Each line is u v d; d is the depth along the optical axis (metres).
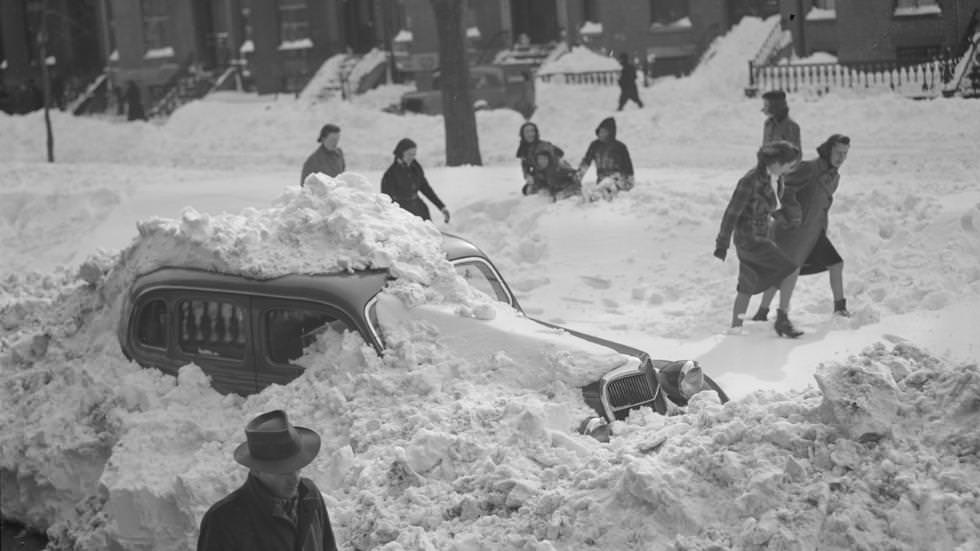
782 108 18.28
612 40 54.38
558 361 9.95
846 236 17.17
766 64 47.34
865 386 8.05
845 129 34.62
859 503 7.52
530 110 47.25
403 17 59.84
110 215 25.47
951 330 13.81
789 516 7.50
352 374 10.26
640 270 17.73
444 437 9.14
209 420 10.49
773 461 7.90
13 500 11.55
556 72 52.25
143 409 10.89
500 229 20.28
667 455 8.32
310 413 10.12
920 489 7.42
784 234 14.62
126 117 64.56
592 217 19.41
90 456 10.94
